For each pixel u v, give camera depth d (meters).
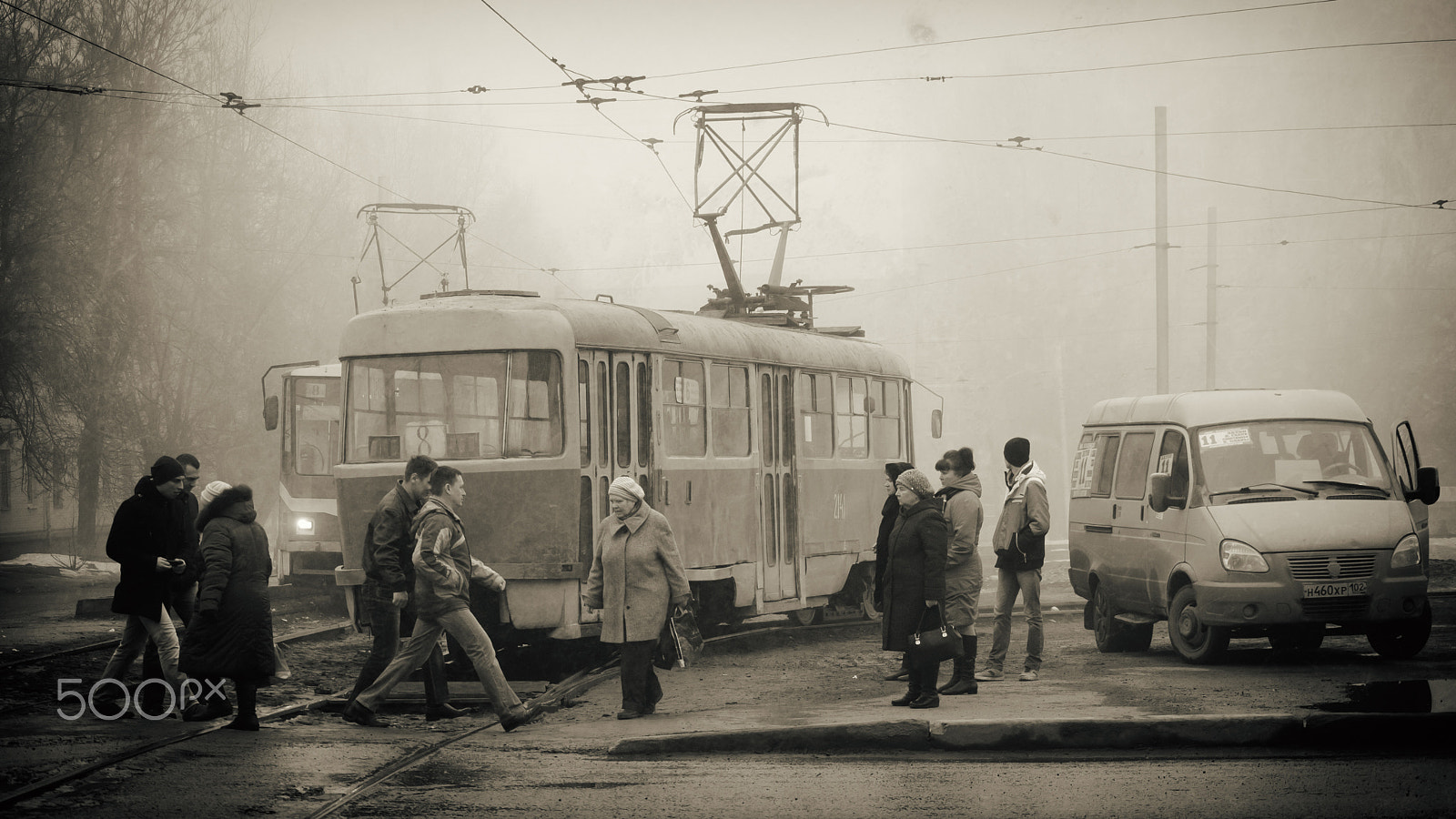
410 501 10.16
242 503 9.65
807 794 7.34
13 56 26.05
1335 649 13.96
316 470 20.98
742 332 16.47
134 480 30.42
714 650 15.36
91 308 28.22
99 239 28.17
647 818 6.81
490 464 12.88
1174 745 8.48
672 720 10.00
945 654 9.84
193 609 10.52
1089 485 15.07
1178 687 10.70
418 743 9.12
